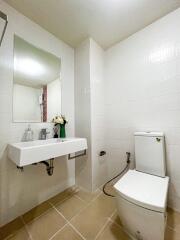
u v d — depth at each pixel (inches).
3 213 46.2
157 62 56.9
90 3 48.2
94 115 68.2
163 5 49.6
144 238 36.5
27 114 54.4
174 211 51.4
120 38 68.1
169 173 53.3
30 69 55.9
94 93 68.7
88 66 67.0
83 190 67.9
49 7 49.8
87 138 67.6
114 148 72.5
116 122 71.4
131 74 65.4
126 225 40.0
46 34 61.7
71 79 73.5
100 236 41.2
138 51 63.0
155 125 57.4
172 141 52.8
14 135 49.9
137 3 48.4
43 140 56.6
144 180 45.5
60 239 40.3
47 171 56.6
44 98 60.8
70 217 49.2
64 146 49.1
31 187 54.4
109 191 66.8
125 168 68.0
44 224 46.0
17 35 51.3
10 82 49.2
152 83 58.4
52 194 62.3
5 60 47.9
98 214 50.6
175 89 52.2
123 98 68.4
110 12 52.3
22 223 46.6
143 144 55.1
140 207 34.3
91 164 65.8
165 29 54.6
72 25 59.0
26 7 49.8
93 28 60.9
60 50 68.1
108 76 74.9
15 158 40.0
